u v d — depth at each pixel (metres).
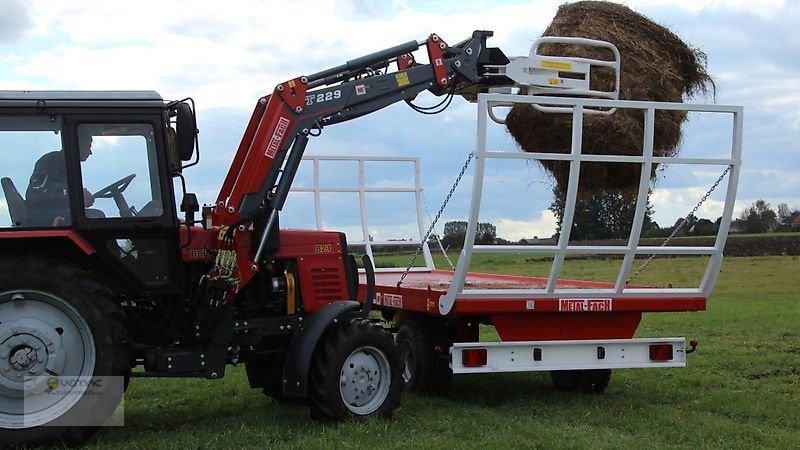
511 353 6.16
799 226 26.30
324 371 5.48
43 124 5.04
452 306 6.06
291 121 5.86
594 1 7.15
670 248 6.37
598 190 6.76
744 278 19.81
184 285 5.46
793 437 5.30
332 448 4.90
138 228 5.19
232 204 5.61
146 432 5.48
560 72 6.53
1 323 4.88
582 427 5.59
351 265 6.24
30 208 5.02
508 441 5.09
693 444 5.15
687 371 7.93
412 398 6.66
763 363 8.38
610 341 6.36
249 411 6.23
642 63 6.68
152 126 5.25
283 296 5.89
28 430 4.83
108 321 4.99
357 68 6.18
